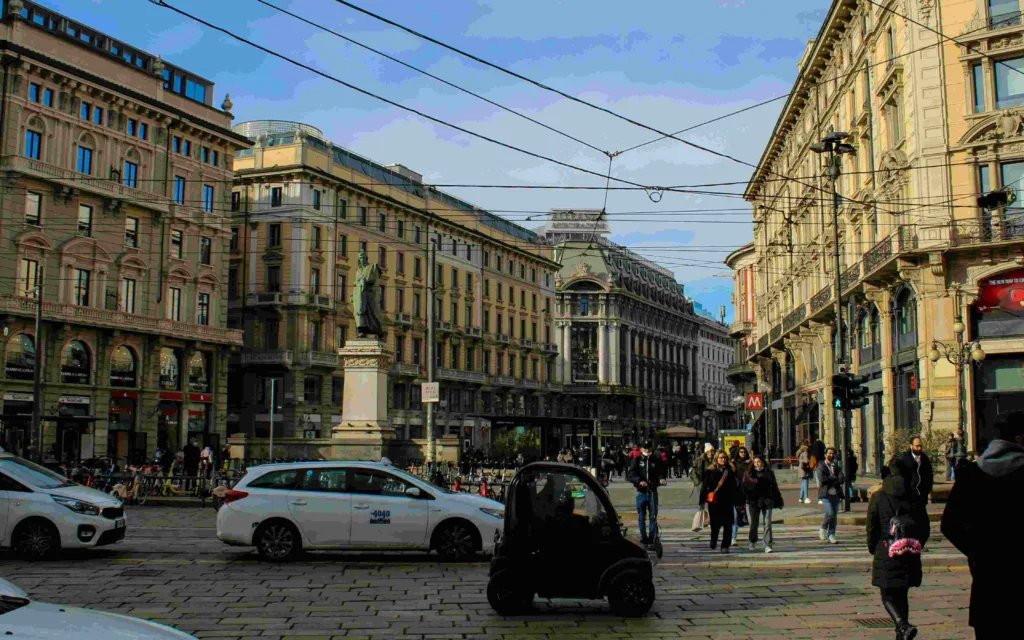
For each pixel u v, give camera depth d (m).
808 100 43.69
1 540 13.54
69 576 12.09
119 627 4.80
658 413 113.44
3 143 41.44
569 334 102.19
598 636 8.55
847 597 10.53
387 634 8.63
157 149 49.75
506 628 8.91
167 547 15.34
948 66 28.48
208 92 55.50
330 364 60.22
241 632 8.70
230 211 55.94
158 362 49.19
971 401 27.20
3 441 40.12
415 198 71.06
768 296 56.03
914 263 28.50
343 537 13.56
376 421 27.86
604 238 106.12
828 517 16.12
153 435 48.44
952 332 27.61
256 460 28.28
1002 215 27.20
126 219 48.09
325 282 60.62
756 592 10.94
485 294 80.06
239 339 54.47
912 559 7.99
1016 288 27.08
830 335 39.72
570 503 9.69
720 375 140.62
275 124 69.50
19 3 42.53
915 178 28.81
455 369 74.31
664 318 118.12
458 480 25.39
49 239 43.41
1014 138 27.23
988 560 4.93
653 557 14.20
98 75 46.03
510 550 9.60
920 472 11.45
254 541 13.59
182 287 51.56
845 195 37.34
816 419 42.75
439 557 13.95
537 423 45.50
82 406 44.75
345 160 65.19
